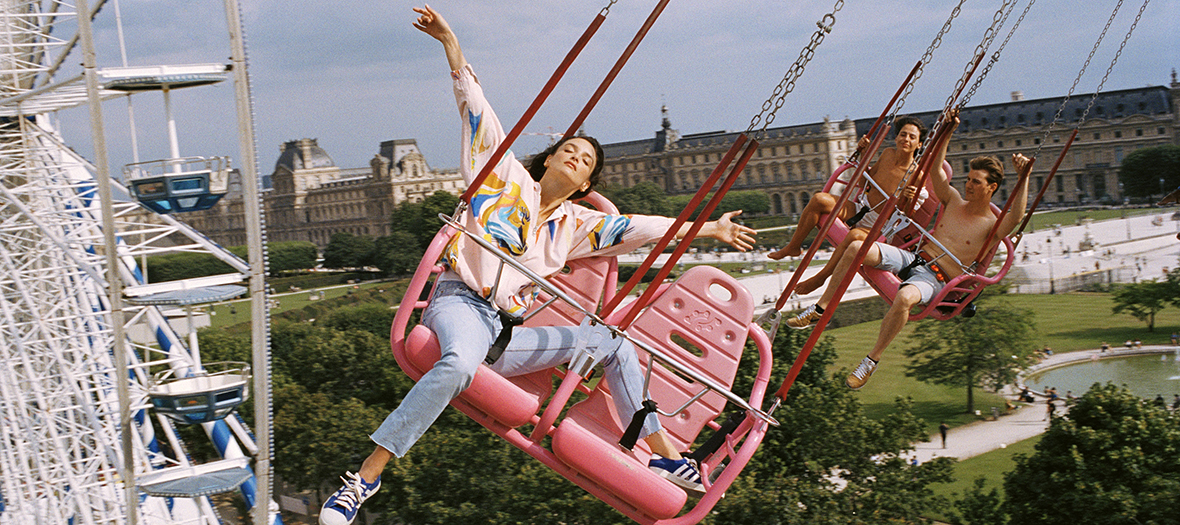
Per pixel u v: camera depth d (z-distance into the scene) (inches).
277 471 1743.4
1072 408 1222.3
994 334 2177.7
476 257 212.5
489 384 202.5
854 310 3262.8
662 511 205.6
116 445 697.0
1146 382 2413.9
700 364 234.2
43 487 749.9
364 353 2043.6
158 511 938.1
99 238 641.0
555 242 229.6
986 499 1221.7
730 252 5329.7
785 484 1160.2
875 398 2333.9
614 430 225.9
